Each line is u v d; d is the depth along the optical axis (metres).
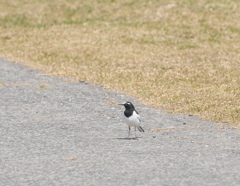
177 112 17.47
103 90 21.38
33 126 15.71
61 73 24.97
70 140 13.94
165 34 33.88
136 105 18.67
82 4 41.38
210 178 10.53
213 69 25.27
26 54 30.02
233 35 33.31
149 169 11.16
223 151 12.69
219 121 16.12
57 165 11.52
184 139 13.99
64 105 18.83
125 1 41.31
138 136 14.41
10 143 13.68
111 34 34.34
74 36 34.25
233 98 19.20
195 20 36.44
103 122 16.25
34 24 37.78
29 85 22.52
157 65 26.39
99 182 10.30
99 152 12.62
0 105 18.86
